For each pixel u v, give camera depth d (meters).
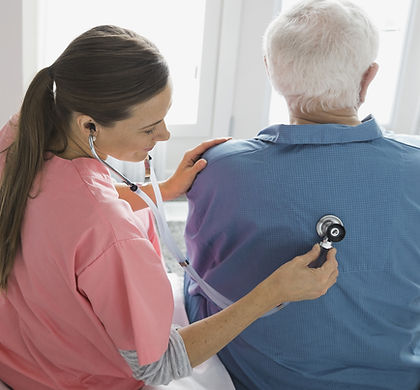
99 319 0.92
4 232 0.94
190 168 1.08
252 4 2.26
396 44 2.48
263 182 0.97
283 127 0.97
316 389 1.11
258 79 2.40
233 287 1.10
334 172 0.96
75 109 0.88
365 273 1.01
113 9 2.10
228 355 1.16
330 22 0.94
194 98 2.41
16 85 1.92
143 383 1.06
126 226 0.89
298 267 0.93
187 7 2.21
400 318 1.07
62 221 0.88
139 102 0.87
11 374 1.05
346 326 1.05
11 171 0.93
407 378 1.11
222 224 1.04
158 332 0.90
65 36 2.08
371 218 0.98
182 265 1.10
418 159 0.98
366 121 0.98
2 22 1.83
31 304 0.97
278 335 1.07
